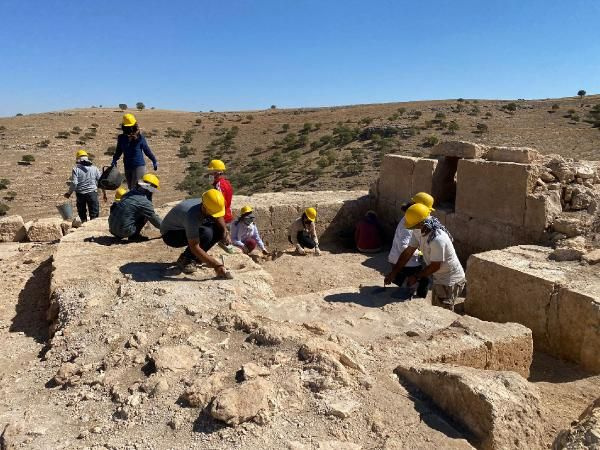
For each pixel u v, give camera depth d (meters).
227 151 61.84
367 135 53.66
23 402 3.69
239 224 8.59
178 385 3.53
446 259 5.51
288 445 2.85
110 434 3.13
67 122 69.81
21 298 6.38
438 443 2.91
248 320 4.30
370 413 3.13
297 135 62.78
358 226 10.08
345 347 3.86
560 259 6.12
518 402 3.07
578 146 39.91
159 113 87.94
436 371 3.38
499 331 4.37
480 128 48.59
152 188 7.28
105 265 6.20
